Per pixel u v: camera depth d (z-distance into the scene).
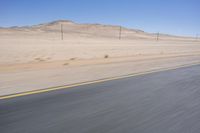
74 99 6.61
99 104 6.19
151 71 12.98
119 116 5.28
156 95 7.41
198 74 12.12
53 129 4.42
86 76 10.84
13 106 5.81
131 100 6.71
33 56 22.48
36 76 10.62
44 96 6.86
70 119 4.98
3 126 4.53
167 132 4.50
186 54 30.00
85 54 26.62
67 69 13.16
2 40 44.88
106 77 10.62
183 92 7.95
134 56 24.34
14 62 17.59
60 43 44.59
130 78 10.47
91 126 4.62
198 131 4.60
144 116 5.36
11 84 8.69
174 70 13.62
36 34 94.50
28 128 4.45
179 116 5.44
